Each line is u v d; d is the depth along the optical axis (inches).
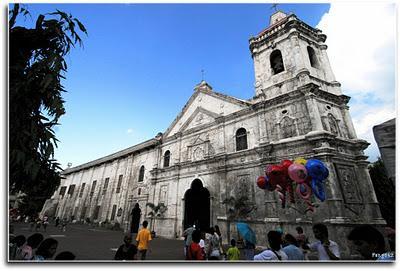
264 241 633.0
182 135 1082.7
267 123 762.8
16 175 164.2
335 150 607.2
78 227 1304.1
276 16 1048.8
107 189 1414.9
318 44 888.9
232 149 836.6
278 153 692.1
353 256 479.2
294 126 687.7
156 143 1200.8
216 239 434.0
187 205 946.1
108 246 657.0
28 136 164.6
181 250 627.2
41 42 184.9
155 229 994.7
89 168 1716.3
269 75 850.1
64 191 1861.5
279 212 637.3
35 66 171.8
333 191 550.6
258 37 952.3
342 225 514.0
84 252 553.6
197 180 923.4
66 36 187.8
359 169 641.6
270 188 541.0
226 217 749.3
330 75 814.5
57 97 176.2
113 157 1482.5
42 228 1168.8
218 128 913.5
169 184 1032.2
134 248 262.1
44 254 212.1
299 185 473.7
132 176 1282.0
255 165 735.7
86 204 1526.8
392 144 121.5
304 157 631.8
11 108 160.4
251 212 692.7
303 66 751.1
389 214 758.5
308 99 675.4
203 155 932.0
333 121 697.0
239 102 875.4
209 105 1011.9
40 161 173.3
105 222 1270.9
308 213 582.2
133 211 1168.8
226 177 808.3
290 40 823.1
